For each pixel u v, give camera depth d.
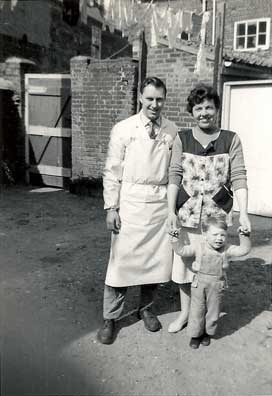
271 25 10.13
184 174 3.18
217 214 3.16
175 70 7.65
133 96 8.10
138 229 3.26
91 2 6.47
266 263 5.18
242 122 7.81
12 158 9.93
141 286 3.53
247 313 3.89
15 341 3.36
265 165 7.65
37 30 10.70
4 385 2.78
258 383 2.89
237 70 7.88
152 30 7.50
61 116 9.48
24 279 4.63
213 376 2.95
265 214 7.73
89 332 3.51
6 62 9.73
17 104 9.77
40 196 8.95
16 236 6.27
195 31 8.73
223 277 3.12
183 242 3.20
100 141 8.65
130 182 3.28
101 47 12.52
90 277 4.71
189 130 3.24
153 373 2.97
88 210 7.87
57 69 11.36
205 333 3.32
